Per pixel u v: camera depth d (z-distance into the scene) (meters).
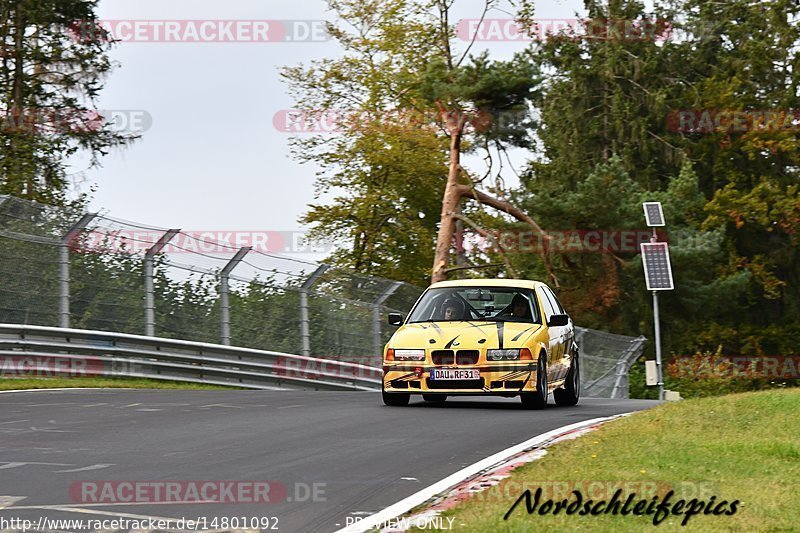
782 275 169.00
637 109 165.12
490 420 40.44
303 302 81.12
